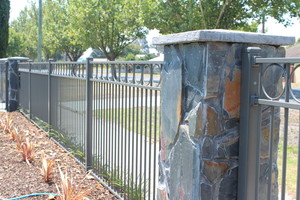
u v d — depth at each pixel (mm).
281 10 15438
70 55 43625
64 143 6547
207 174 2506
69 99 6234
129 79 4164
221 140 2520
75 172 5219
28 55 54250
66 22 35125
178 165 2789
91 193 4414
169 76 2934
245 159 2475
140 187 3768
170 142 2930
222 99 2494
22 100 10805
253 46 2549
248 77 2428
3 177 4879
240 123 2516
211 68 2439
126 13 21781
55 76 7070
